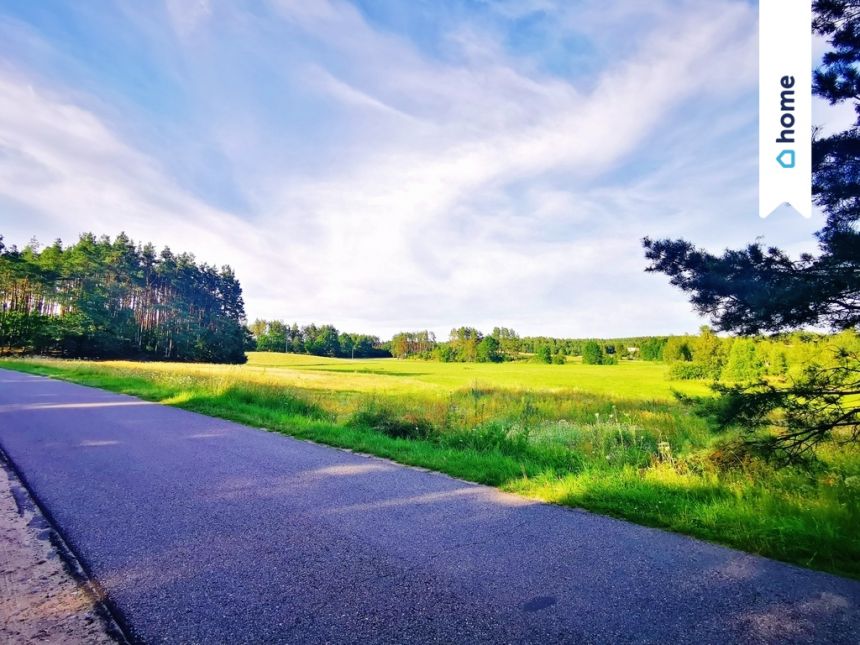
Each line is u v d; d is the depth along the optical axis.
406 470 5.92
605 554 3.37
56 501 4.52
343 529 3.85
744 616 2.53
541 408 15.22
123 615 2.53
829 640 2.29
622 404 16.92
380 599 2.70
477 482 5.39
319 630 2.37
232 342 85.94
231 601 2.67
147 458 6.41
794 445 4.76
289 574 3.02
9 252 62.81
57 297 64.25
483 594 2.76
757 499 4.26
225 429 8.85
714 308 4.92
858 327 4.25
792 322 4.41
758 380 4.92
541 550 3.44
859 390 4.46
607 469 5.88
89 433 8.26
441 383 35.31
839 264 4.00
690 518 4.02
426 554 3.35
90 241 72.81
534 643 2.26
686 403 5.32
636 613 2.55
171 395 14.25
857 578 3.00
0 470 5.69
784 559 3.29
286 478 5.48
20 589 2.81
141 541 3.56
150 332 74.31
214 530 3.80
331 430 8.80
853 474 4.76
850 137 4.09
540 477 5.38
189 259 94.56
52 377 23.23
